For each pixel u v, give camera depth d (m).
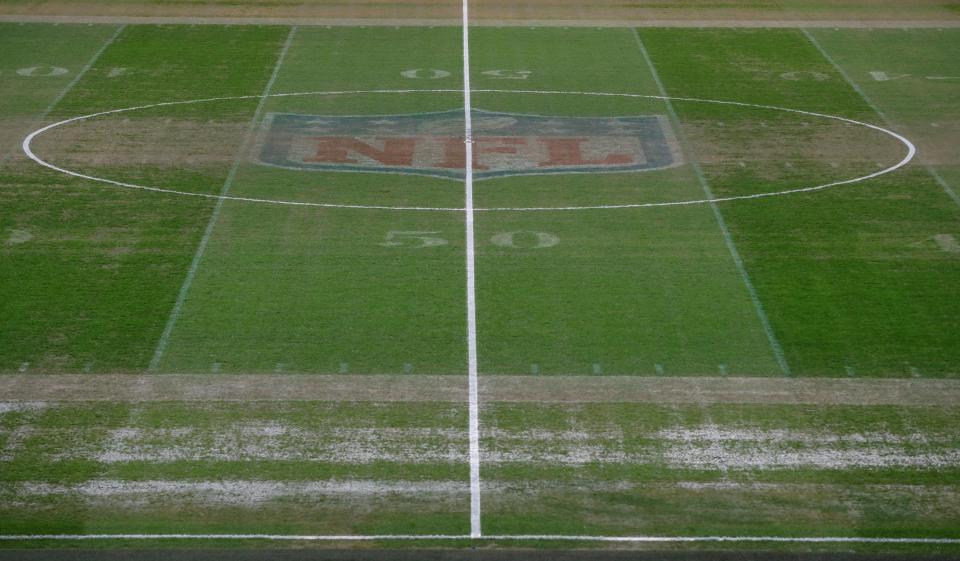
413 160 37.66
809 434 23.80
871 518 21.28
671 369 26.11
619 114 41.91
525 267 30.64
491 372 25.95
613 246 31.86
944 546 20.39
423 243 31.95
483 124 40.84
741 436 23.77
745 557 20.02
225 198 34.62
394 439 23.62
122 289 29.22
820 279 30.02
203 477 22.38
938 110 42.50
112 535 20.59
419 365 26.20
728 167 37.19
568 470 22.73
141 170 36.50
